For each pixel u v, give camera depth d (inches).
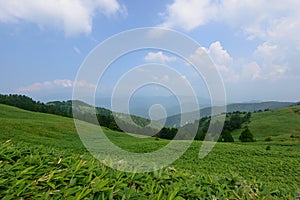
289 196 146.2
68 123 1364.4
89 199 112.6
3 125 1079.0
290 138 1550.2
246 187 148.6
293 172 652.7
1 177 121.8
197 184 149.7
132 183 137.6
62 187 123.1
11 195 108.5
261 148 984.3
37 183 122.3
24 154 162.4
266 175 628.1
